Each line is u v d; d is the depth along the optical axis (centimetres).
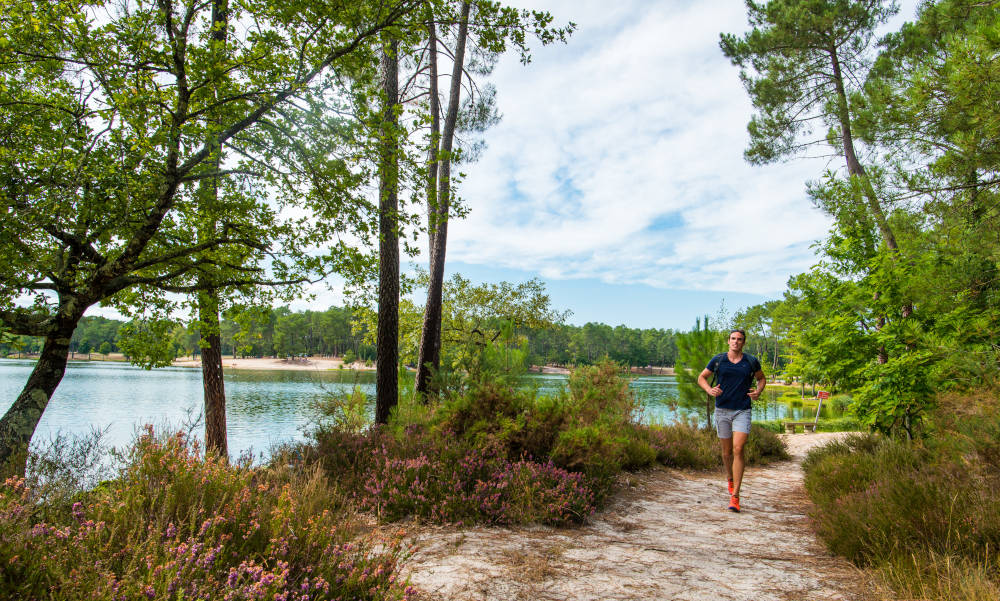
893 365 628
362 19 722
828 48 1495
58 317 627
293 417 2667
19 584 167
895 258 723
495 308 2267
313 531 248
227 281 793
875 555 321
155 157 654
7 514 193
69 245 684
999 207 636
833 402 2847
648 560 342
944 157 670
